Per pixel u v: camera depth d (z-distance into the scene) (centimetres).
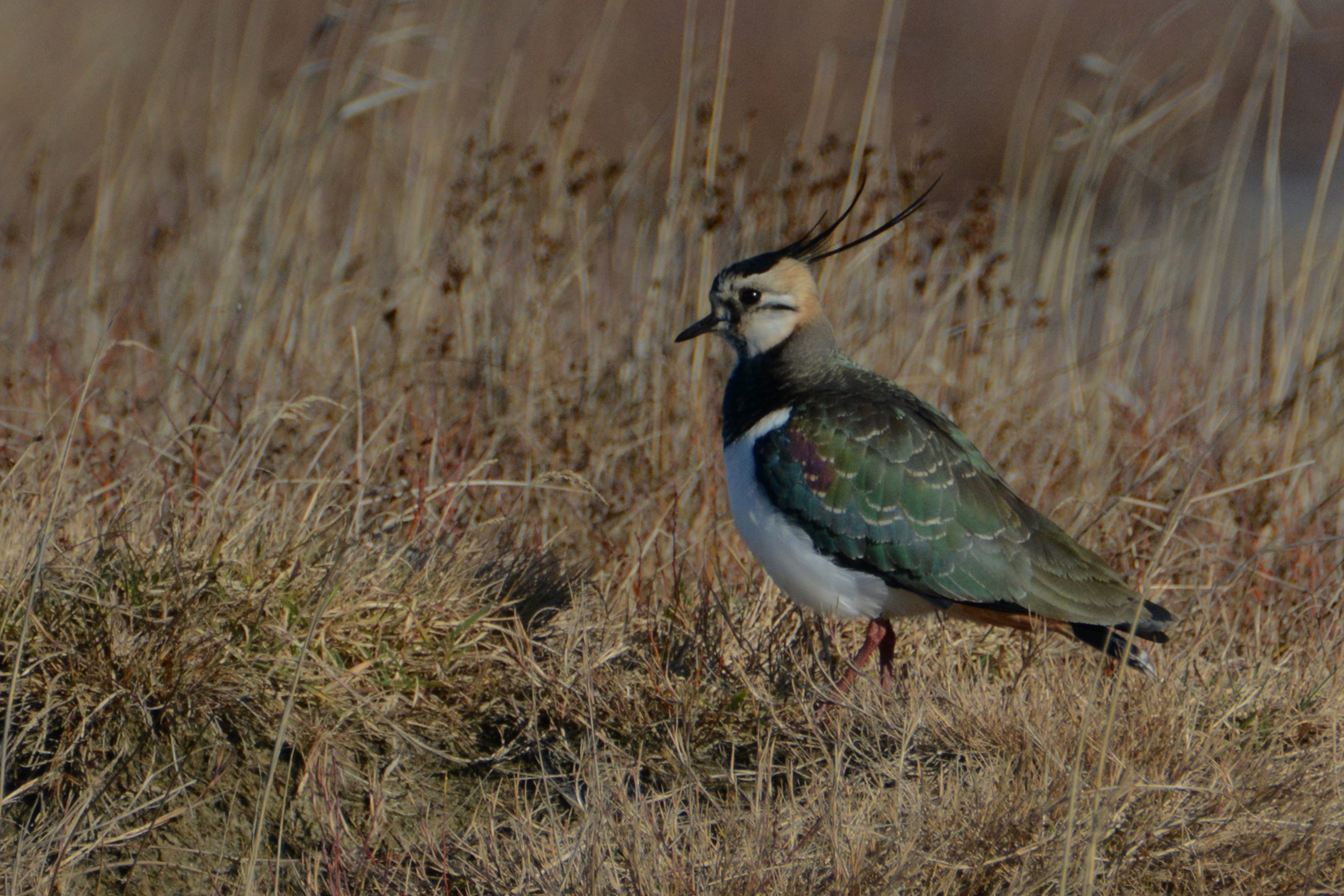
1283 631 1007
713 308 977
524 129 1819
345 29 1634
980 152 2591
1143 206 1995
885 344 1274
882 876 669
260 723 808
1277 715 838
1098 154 1586
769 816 711
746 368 969
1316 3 3095
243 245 1342
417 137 1492
